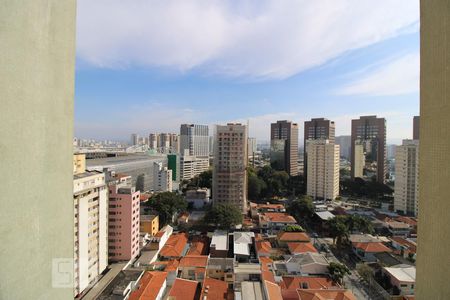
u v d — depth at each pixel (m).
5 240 2.80
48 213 3.39
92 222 21.73
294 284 20.52
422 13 3.26
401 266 23.92
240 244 30.22
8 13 2.79
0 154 2.73
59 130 3.58
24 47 2.97
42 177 3.29
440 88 2.89
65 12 3.64
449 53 2.75
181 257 28.27
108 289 20.31
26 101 3.01
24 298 3.04
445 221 2.79
